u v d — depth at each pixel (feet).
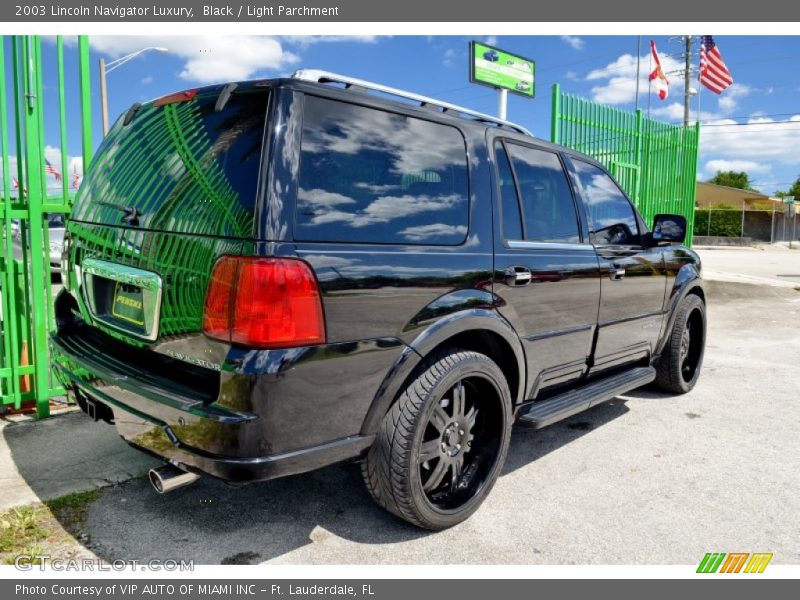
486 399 9.82
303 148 7.41
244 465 6.81
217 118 7.80
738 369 19.88
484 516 9.76
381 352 7.91
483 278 9.35
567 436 13.44
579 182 12.52
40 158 12.80
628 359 13.89
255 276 6.82
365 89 8.73
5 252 12.84
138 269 8.03
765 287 41.96
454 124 9.66
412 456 8.30
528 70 29.60
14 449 11.70
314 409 7.29
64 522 9.15
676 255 15.56
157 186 8.13
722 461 12.14
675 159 37.88
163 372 8.00
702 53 65.51
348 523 9.39
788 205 150.82
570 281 11.29
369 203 8.02
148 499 9.91
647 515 9.91
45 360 13.19
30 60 12.50
